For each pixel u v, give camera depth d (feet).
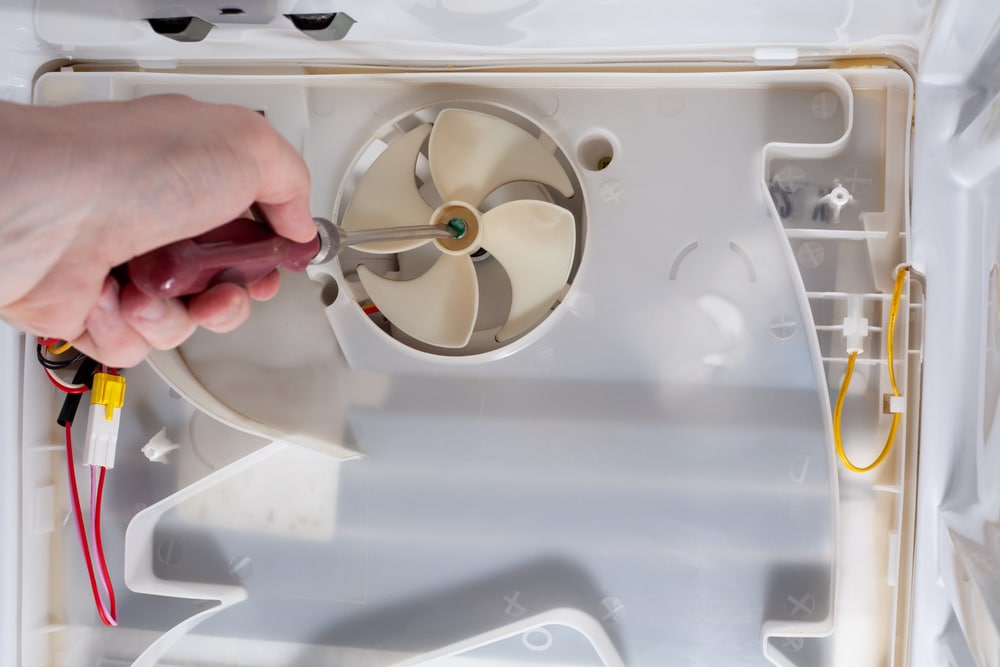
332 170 3.86
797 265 3.66
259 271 2.76
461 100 3.81
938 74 3.40
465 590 3.69
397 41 3.60
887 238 3.57
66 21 3.54
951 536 3.22
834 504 3.43
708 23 3.33
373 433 3.78
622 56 3.66
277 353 3.85
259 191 2.76
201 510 3.87
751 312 3.63
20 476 3.83
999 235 3.16
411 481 3.75
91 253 2.50
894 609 3.43
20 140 2.32
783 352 3.60
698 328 3.66
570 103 3.78
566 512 3.67
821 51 3.51
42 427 3.92
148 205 2.47
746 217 3.66
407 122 3.93
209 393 3.84
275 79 3.81
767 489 3.58
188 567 3.85
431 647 3.68
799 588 3.54
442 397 3.76
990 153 3.16
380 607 3.74
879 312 3.58
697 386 3.64
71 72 3.87
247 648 3.81
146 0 3.31
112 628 3.89
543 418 3.70
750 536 3.58
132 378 3.94
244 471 3.85
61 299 2.57
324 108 3.88
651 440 3.65
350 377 3.80
